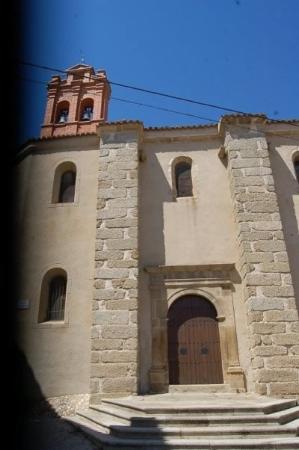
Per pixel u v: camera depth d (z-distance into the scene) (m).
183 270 12.56
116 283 11.84
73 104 25.02
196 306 12.37
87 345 11.65
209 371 11.58
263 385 10.41
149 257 12.88
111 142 14.10
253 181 12.99
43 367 11.44
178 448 6.60
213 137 14.80
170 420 7.39
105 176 13.49
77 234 13.29
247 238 12.12
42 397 11.02
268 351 10.76
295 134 14.48
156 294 12.37
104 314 11.45
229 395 10.44
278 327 10.98
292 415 8.13
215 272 12.53
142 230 13.31
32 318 12.10
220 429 7.06
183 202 13.75
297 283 12.07
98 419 8.63
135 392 10.54
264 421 7.38
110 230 12.61
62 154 14.93
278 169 13.93
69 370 11.37
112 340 11.12
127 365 10.84
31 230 13.56
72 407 10.70
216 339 11.94
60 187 14.69
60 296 12.76
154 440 6.84
